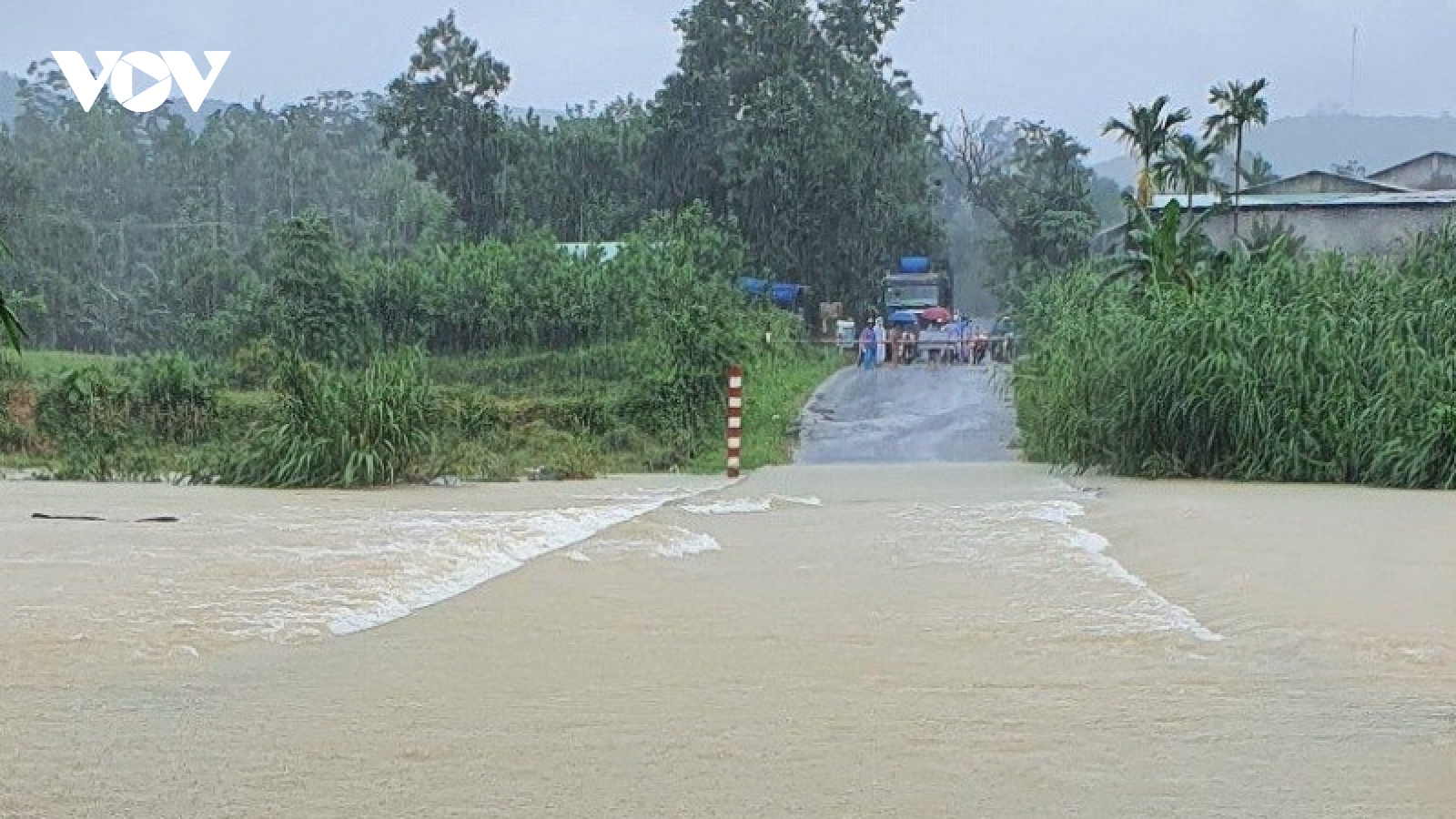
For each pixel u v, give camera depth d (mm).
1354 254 57281
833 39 92438
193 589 18375
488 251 65500
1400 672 14070
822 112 85812
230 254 83562
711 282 66250
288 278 62469
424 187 95000
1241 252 50375
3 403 50812
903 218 91688
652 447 48469
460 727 12086
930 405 55812
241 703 12852
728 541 23938
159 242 92500
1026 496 31938
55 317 78500
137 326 80438
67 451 47250
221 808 10023
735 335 52250
